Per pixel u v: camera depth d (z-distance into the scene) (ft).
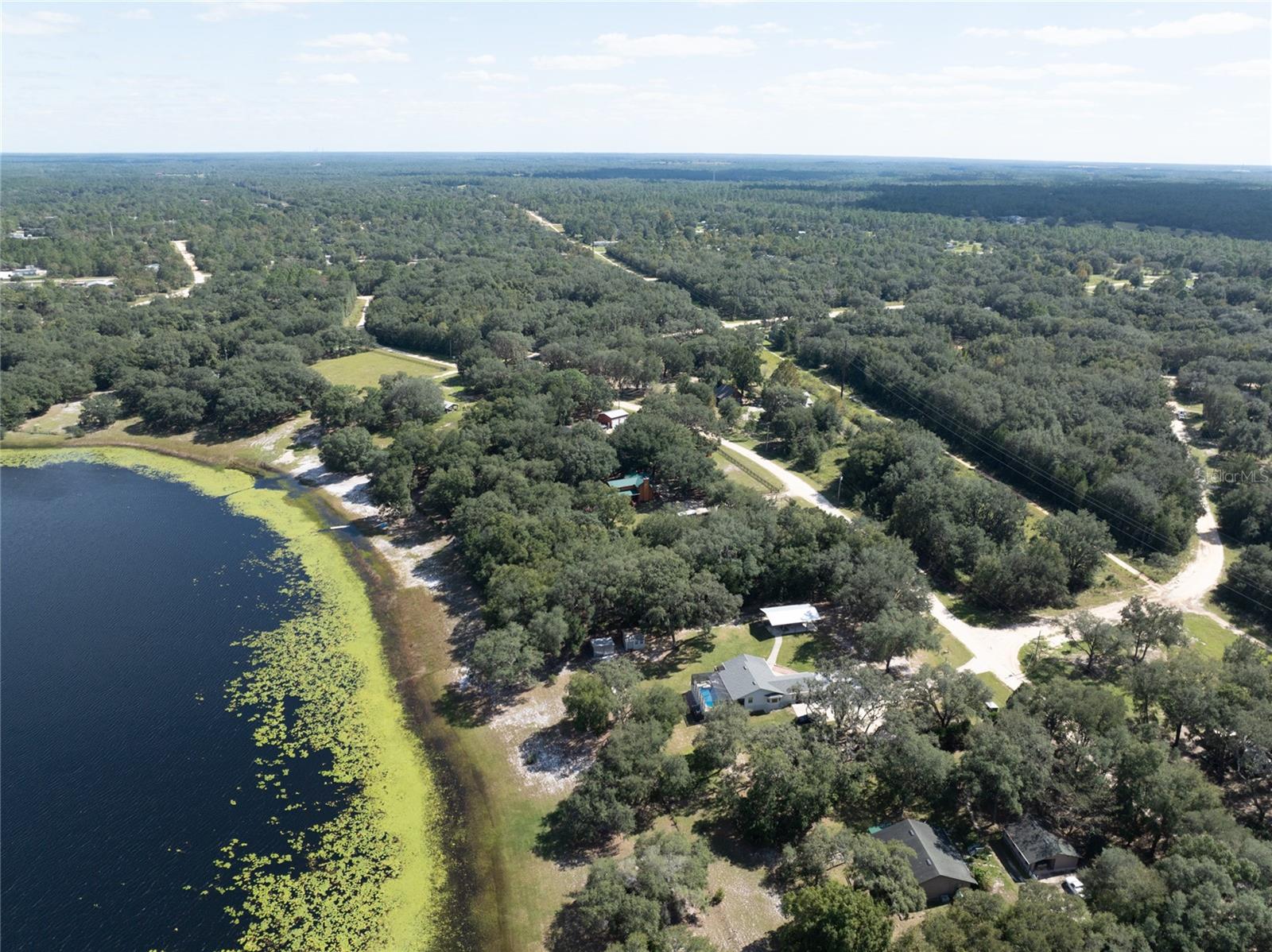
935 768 288.71
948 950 216.54
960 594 462.19
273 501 599.57
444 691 383.04
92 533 546.67
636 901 243.19
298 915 270.05
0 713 367.04
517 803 316.19
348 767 336.90
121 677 393.70
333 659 409.90
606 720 341.82
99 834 301.43
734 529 444.96
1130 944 212.64
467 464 552.41
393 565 502.79
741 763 326.03
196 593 471.21
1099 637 372.58
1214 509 564.30
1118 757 284.20
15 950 256.11
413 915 270.67
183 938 261.85
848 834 266.57
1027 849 273.75
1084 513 486.38
